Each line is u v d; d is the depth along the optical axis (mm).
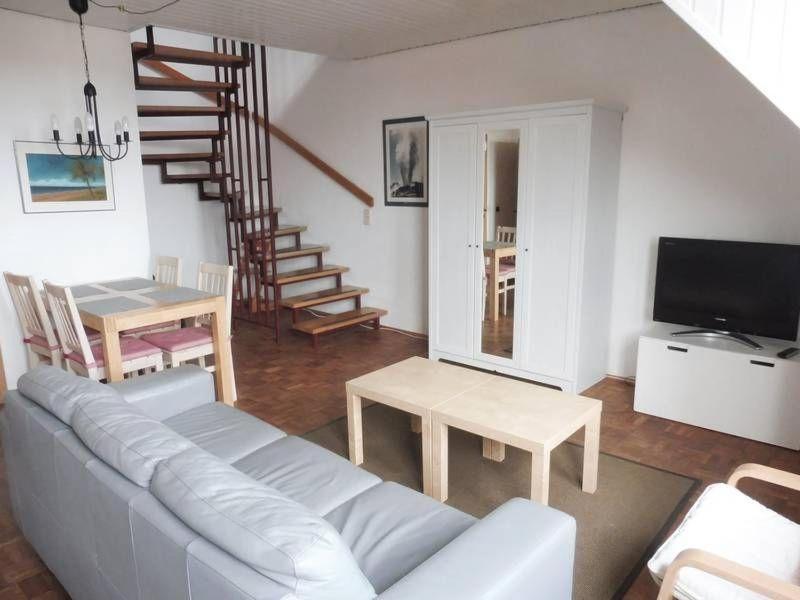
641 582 2018
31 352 3547
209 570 1188
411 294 5117
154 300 3316
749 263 3111
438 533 1644
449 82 4488
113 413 1728
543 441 2131
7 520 2449
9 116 3529
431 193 4129
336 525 1714
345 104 5262
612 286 3865
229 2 3320
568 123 3402
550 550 1406
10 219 3600
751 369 3018
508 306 3895
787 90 1708
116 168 4016
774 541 1670
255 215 5879
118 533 1514
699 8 1786
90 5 3328
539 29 3922
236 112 4895
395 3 3400
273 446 2209
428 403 2498
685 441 3074
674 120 3459
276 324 4867
